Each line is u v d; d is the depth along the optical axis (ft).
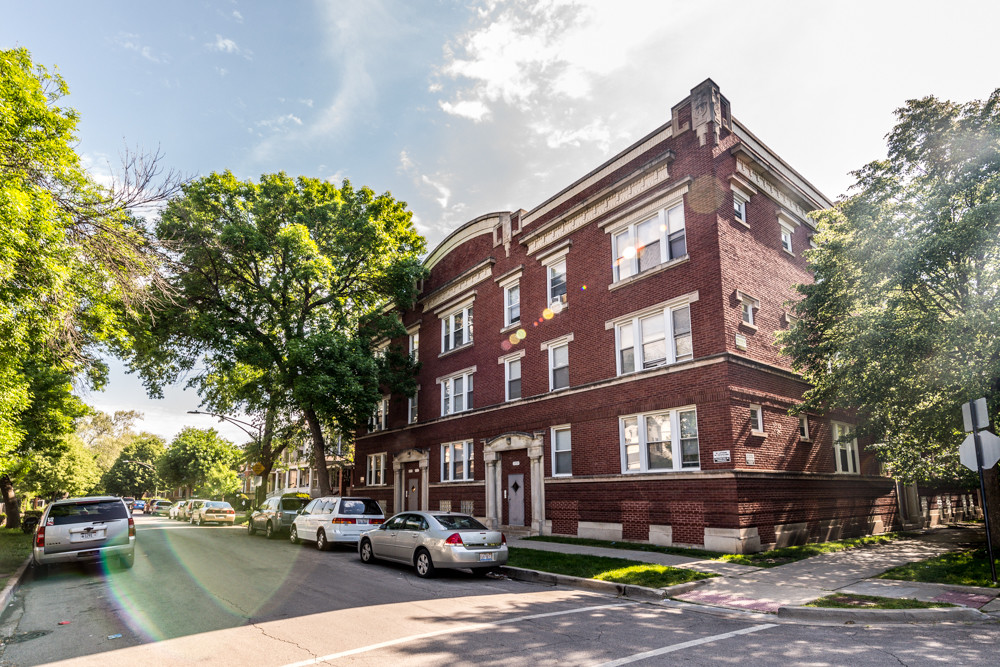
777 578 36.22
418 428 90.12
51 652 21.98
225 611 28.35
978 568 35.70
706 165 53.47
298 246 72.38
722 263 51.19
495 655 20.84
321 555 52.34
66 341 33.32
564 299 65.57
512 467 69.46
